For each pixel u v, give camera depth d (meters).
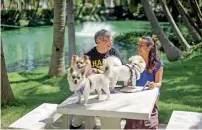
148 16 11.38
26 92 6.43
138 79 3.72
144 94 3.44
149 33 18.34
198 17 13.84
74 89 3.06
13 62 12.19
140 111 2.97
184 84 6.78
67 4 8.25
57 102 5.64
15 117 4.77
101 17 36.81
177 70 8.23
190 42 13.91
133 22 33.91
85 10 35.94
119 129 3.41
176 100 5.62
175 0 13.45
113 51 3.89
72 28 8.32
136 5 28.86
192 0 13.71
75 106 3.12
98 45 3.76
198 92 6.13
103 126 3.44
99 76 3.21
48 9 30.67
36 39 20.33
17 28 27.20
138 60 3.57
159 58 3.86
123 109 3.02
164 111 5.00
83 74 3.04
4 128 4.30
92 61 3.78
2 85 5.32
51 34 23.39
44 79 7.62
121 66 3.43
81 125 4.19
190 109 5.11
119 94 3.47
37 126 3.45
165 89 6.39
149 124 3.56
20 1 10.30
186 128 3.38
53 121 3.71
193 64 8.91
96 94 3.50
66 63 10.96
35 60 12.59
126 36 18.38
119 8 37.97
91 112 3.05
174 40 14.49
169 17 12.17
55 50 7.80
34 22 29.30
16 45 17.48
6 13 26.81
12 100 5.49
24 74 8.29
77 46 16.61
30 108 5.21
